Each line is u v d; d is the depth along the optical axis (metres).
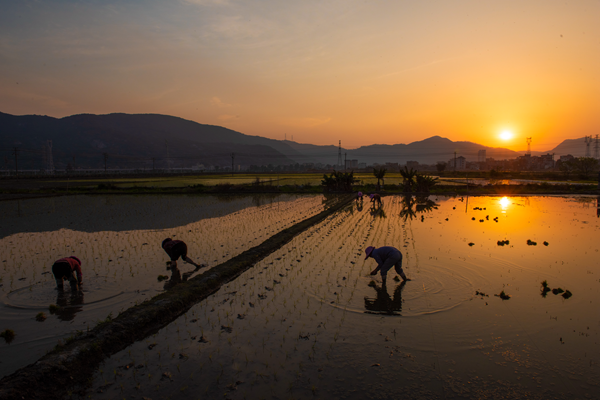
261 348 6.42
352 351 6.29
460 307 8.08
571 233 16.48
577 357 6.05
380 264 9.83
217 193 42.00
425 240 14.88
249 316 7.73
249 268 11.25
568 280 9.85
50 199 35.03
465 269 10.77
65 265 8.93
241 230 17.62
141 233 16.97
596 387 5.25
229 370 5.77
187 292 8.70
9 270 11.05
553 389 5.22
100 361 6.10
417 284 9.52
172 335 6.99
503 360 5.98
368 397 5.06
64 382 5.41
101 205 29.53
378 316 7.65
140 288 9.37
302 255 12.70
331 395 5.11
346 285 9.52
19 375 5.23
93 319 7.57
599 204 29.77
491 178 74.75
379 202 29.27
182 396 5.13
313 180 70.31
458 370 5.71
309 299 8.61
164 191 43.38
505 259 11.86
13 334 6.82
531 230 17.22
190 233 16.91
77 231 17.64
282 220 20.81
